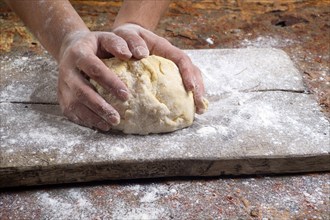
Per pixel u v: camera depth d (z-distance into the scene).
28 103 1.05
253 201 0.92
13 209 0.90
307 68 1.19
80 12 1.36
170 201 0.92
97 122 0.97
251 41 1.28
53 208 0.91
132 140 0.97
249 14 1.37
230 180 0.96
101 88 0.97
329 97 1.11
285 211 0.91
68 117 1.01
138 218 0.89
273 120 1.02
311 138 0.99
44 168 0.92
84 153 0.94
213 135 0.99
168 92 0.98
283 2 1.40
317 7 1.39
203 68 1.14
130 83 0.98
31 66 1.15
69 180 0.94
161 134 0.99
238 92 1.09
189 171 0.95
